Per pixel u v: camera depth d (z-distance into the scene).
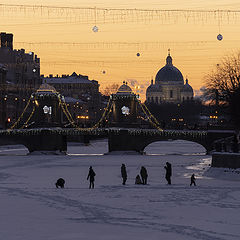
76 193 57.62
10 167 112.25
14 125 167.50
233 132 158.88
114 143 164.75
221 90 169.00
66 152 176.88
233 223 38.41
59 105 173.00
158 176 89.88
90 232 34.88
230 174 84.69
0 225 37.41
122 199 52.06
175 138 163.12
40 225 37.41
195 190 60.91
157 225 37.53
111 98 167.25
